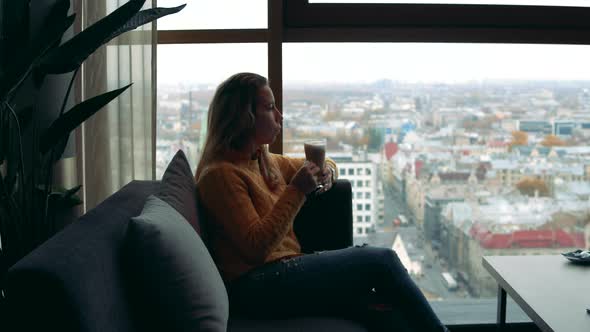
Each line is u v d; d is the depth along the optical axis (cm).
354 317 170
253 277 168
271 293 166
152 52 225
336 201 208
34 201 179
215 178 170
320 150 185
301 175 172
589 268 187
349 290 168
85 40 171
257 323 160
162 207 142
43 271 101
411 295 164
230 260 170
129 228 124
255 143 186
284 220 167
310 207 207
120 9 171
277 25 240
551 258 198
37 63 172
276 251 178
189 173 176
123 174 231
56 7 177
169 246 125
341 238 208
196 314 124
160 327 125
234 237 165
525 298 161
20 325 102
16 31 173
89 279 107
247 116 180
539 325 149
